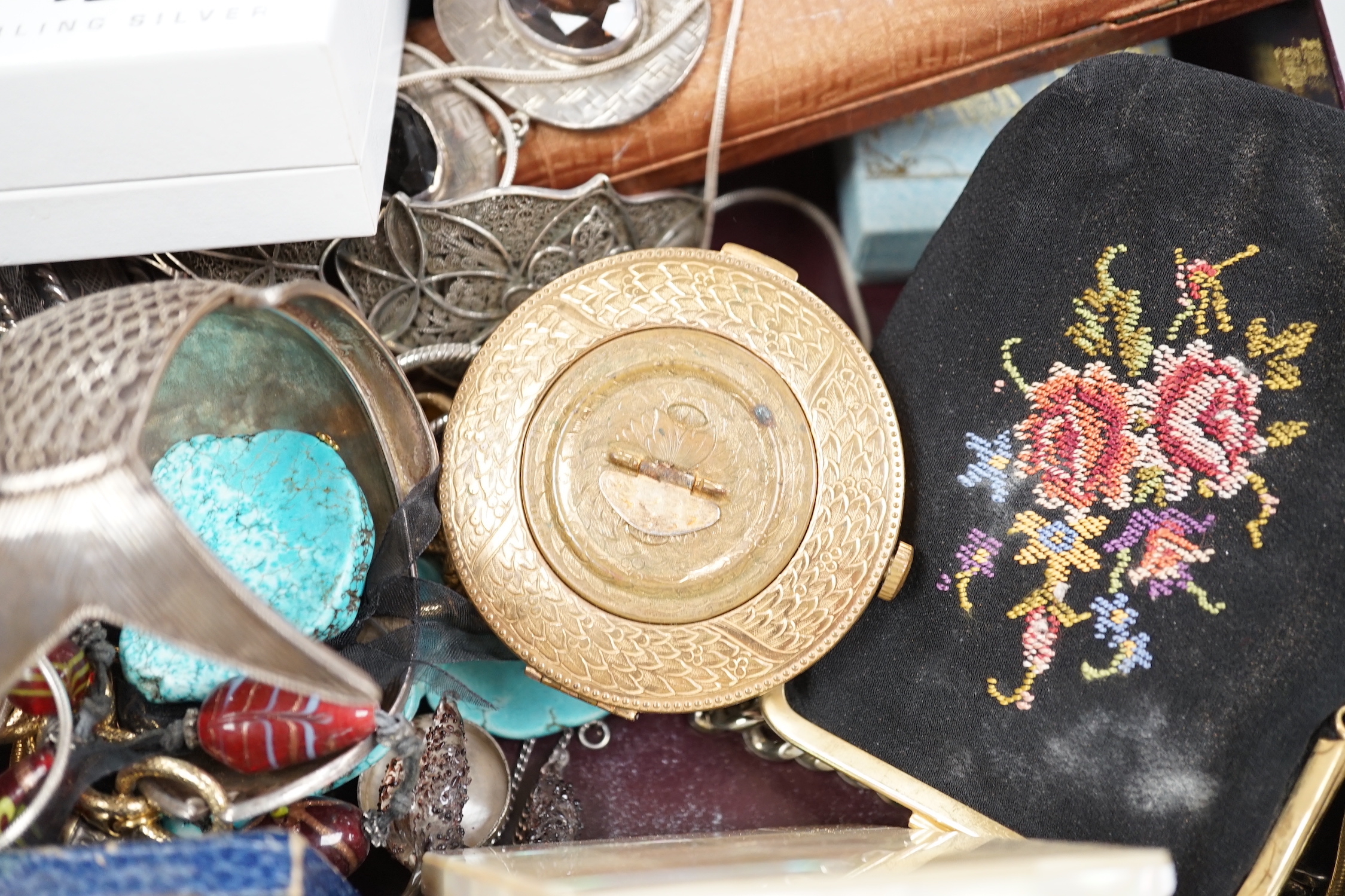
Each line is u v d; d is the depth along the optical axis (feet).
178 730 1.22
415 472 1.32
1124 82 1.34
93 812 1.23
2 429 1.14
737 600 1.35
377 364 1.28
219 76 1.25
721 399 1.36
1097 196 1.35
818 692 1.39
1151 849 1.18
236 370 1.29
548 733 1.45
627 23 1.43
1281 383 1.30
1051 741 1.33
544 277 1.48
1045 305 1.36
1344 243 1.30
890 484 1.35
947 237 1.40
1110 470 1.33
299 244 1.41
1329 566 1.28
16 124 1.26
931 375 1.38
